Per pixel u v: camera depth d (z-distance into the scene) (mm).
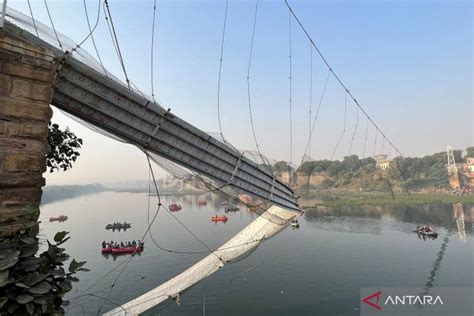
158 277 37062
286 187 17828
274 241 57062
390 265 41406
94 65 10312
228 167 14086
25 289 6020
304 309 27719
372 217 87312
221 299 29672
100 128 10711
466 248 50125
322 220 82812
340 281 35031
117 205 160375
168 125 11781
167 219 95000
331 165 148500
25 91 7465
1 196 6980
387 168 136750
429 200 114938
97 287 33500
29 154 7484
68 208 142875
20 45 7395
